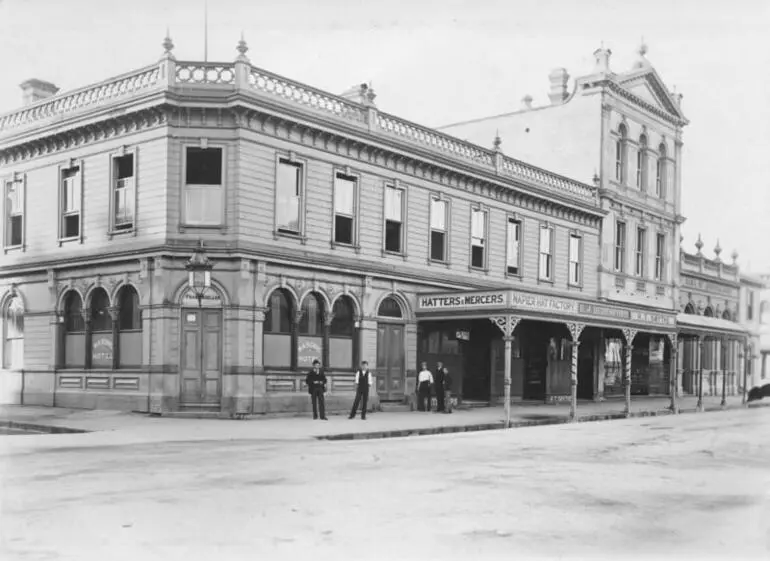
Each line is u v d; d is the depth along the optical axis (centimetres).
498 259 3375
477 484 1240
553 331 3666
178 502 1067
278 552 827
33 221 2744
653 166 4509
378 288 2816
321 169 2627
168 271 2341
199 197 2381
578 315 2934
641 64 4300
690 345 4897
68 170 2664
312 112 2573
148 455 1532
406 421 2381
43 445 1677
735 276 5362
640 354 4416
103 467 1370
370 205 2803
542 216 3638
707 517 1036
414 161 2948
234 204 2358
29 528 925
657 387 4550
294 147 2538
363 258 2766
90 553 824
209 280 2244
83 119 2536
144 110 2378
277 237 2469
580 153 4122
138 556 814
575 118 4147
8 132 2800
